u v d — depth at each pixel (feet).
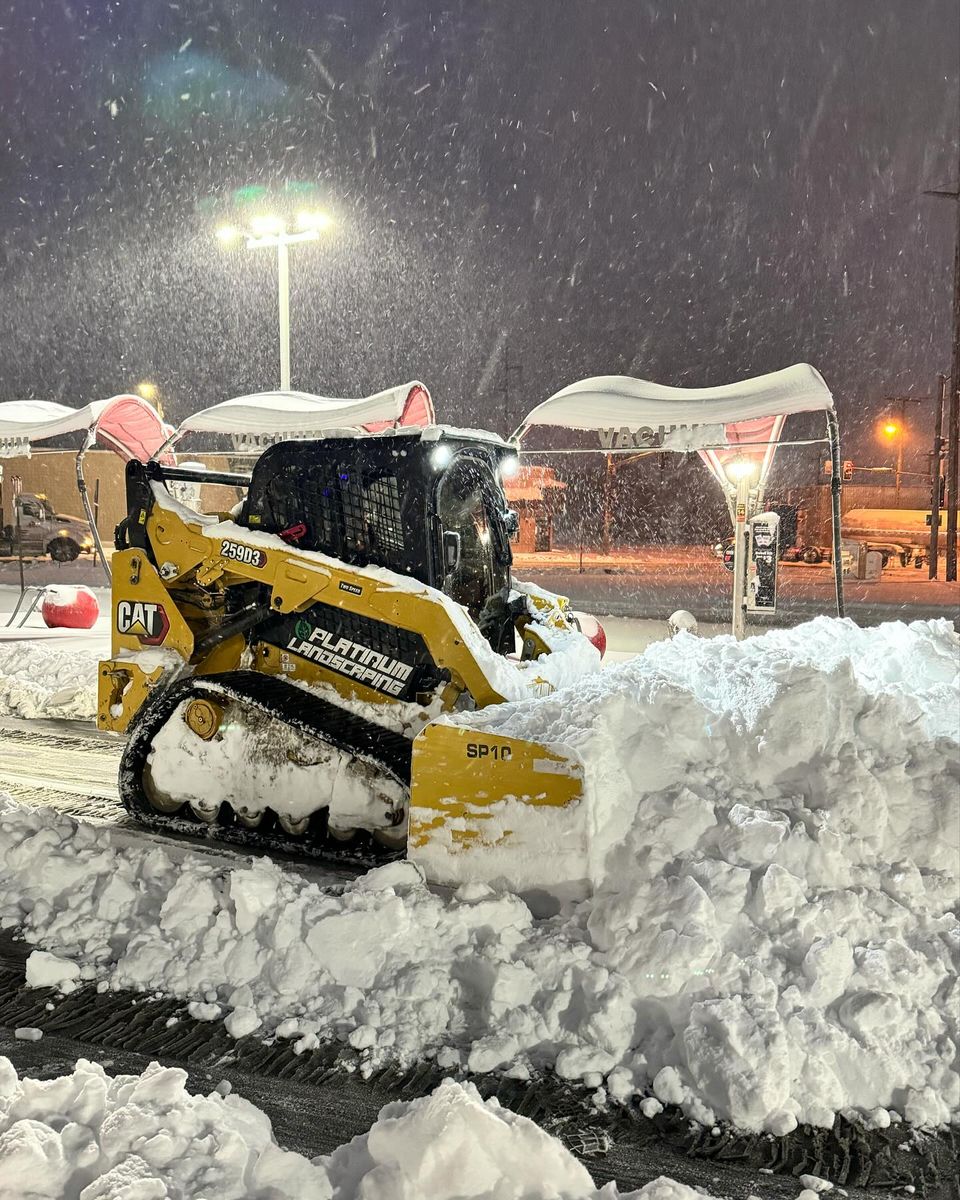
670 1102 10.64
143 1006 12.62
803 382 29.48
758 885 12.18
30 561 104.73
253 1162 8.48
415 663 17.43
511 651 21.01
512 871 13.66
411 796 14.33
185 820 18.39
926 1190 9.45
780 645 19.27
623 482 218.18
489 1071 11.16
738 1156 9.90
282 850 17.34
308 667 18.34
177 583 19.04
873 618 65.77
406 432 17.80
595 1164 9.77
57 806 20.61
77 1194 8.07
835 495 29.81
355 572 17.46
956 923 12.20
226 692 17.43
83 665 33.14
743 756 14.14
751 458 42.01
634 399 32.24
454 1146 8.27
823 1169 9.71
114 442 43.78
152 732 18.45
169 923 13.79
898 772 13.61
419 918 12.90
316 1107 10.62
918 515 143.02
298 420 38.17
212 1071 11.27
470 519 19.71
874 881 12.57
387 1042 11.66
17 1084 9.47
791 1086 10.50
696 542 212.64
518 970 11.96
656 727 14.37
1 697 31.50
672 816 13.28
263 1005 12.39
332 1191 8.46
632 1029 11.44
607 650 49.08
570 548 191.62
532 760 13.60
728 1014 10.75
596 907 12.69
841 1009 11.03
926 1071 10.69
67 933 14.30
